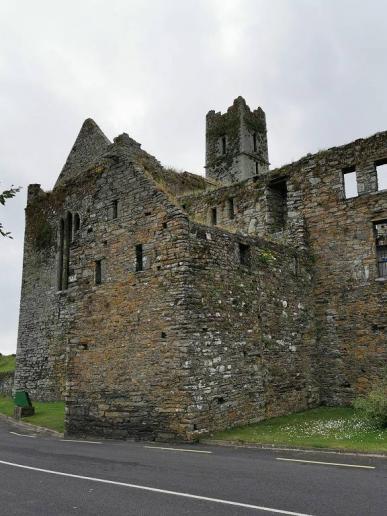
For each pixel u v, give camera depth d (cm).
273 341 1683
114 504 746
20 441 1563
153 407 1416
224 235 1577
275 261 1784
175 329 1405
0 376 3619
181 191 3106
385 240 1895
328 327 1906
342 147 1988
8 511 728
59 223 3269
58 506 746
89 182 1814
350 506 708
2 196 698
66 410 1667
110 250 1662
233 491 803
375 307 1809
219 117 6053
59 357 3072
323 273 1955
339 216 1950
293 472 938
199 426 1347
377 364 1772
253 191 2234
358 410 1681
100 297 1655
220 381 1440
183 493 797
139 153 3025
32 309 3338
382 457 1067
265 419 1573
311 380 1838
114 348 1566
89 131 3462
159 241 1505
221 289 1516
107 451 1257
